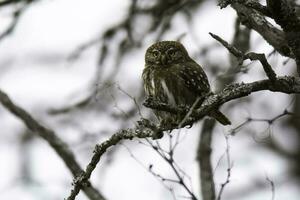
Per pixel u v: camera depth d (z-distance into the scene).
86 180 8.16
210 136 11.40
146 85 11.41
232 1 7.48
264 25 9.07
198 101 8.21
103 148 8.05
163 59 11.20
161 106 7.71
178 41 12.03
